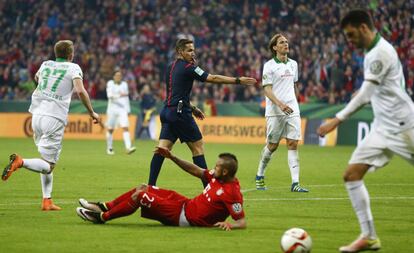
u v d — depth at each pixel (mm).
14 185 41062
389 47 22641
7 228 26906
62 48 31828
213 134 91938
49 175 31531
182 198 27219
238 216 26344
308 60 95062
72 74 31406
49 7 114062
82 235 25516
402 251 23297
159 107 95062
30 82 103875
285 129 40000
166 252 22875
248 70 97062
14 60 107188
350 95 90438
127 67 103812
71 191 38938
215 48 100875
